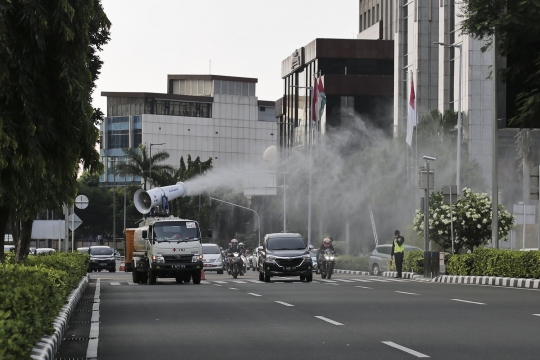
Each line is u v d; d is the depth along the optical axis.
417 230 49.28
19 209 22.30
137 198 57.09
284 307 24.11
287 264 43.91
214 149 197.12
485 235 48.75
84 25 16.06
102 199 158.50
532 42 30.83
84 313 23.69
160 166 129.00
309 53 138.12
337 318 20.47
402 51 103.62
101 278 55.06
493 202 39.66
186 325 19.39
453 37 93.69
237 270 56.72
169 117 191.88
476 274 40.84
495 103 36.97
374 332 17.33
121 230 157.75
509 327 17.95
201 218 121.69
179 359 13.93
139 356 14.37
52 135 15.86
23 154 15.68
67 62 15.81
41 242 130.00
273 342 15.94
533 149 78.62
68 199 24.83
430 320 19.62
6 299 11.14
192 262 43.62
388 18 136.50
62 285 19.88
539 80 31.50
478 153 86.44
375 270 60.19
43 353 11.70
